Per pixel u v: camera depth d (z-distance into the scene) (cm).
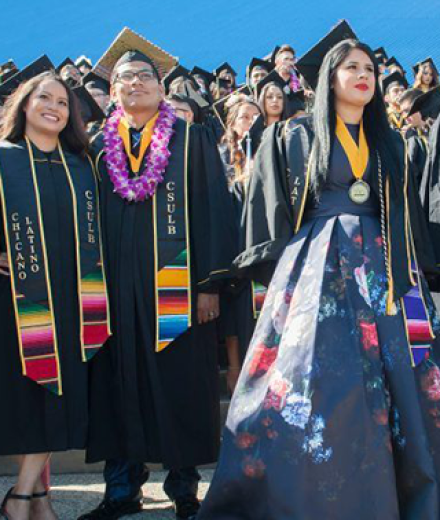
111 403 382
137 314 380
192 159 400
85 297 366
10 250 359
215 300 398
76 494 436
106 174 393
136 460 371
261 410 304
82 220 372
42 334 357
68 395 361
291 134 347
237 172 503
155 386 374
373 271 320
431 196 395
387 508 284
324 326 306
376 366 304
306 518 283
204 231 394
